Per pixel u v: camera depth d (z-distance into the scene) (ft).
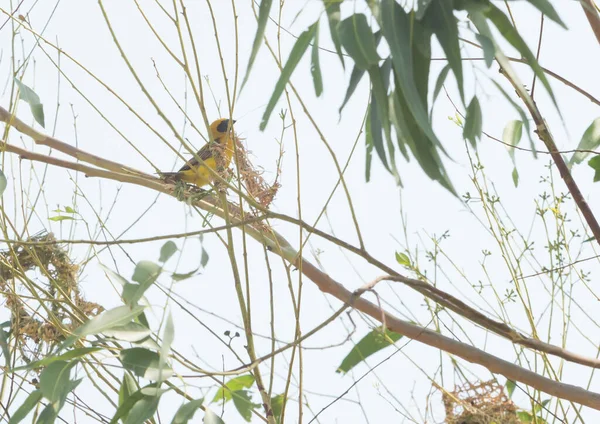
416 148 17.87
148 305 18.93
